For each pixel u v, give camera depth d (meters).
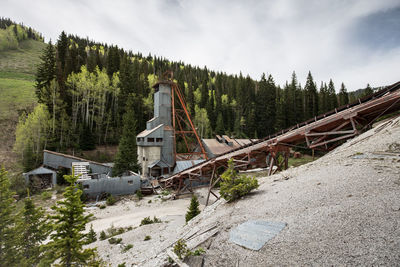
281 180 12.27
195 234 8.58
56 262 12.94
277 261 4.89
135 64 88.50
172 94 46.88
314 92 76.50
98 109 58.31
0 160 37.53
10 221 11.53
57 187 32.12
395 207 5.32
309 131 16.27
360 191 6.97
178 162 42.19
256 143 21.02
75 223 8.63
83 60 76.38
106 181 31.77
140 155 45.22
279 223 6.81
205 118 70.81
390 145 10.40
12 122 49.38
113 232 19.36
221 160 23.30
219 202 12.73
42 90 47.09
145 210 26.39
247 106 89.44
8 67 97.69
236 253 5.90
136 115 59.12
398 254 3.75
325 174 10.13
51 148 42.72
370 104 13.47
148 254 11.75
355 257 4.09
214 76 149.25
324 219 5.97
